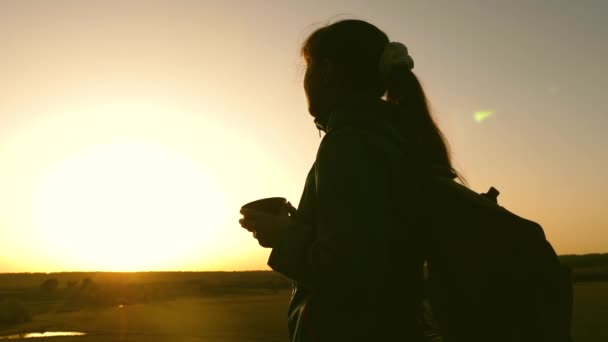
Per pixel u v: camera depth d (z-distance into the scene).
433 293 1.59
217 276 80.56
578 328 11.21
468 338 1.52
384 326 1.56
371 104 1.74
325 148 1.65
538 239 1.56
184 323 16.23
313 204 1.74
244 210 1.82
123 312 22.02
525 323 1.49
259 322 16.00
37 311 25.48
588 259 57.03
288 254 1.63
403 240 1.58
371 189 1.55
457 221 1.58
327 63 1.94
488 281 1.52
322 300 1.63
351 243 1.48
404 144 1.67
